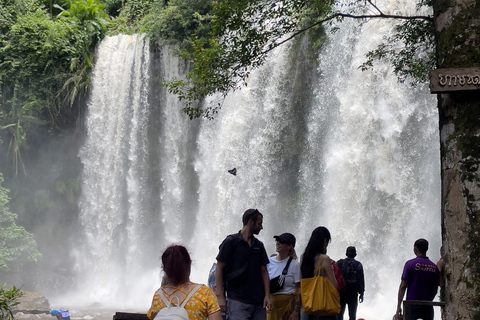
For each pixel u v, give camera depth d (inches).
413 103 818.2
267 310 254.8
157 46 1140.5
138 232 1130.0
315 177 944.9
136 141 1138.0
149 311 169.8
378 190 834.8
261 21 400.5
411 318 290.4
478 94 174.1
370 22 872.9
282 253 268.2
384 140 840.3
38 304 702.5
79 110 1180.5
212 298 167.3
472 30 179.3
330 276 255.0
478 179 169.8
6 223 949.2
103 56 1178.0
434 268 303.7
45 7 1270.9
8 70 1129.4
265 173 1004.6
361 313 741.3
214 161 1060.5
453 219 172.9
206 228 1047.0
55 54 1139.9
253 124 1027.9
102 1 1400.1
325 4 415.5
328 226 880.3
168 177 1124.5
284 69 1003.3
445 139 179.8
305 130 969.5
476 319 163.2
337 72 925.8
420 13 809.5
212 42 413.7
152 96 1139.9
